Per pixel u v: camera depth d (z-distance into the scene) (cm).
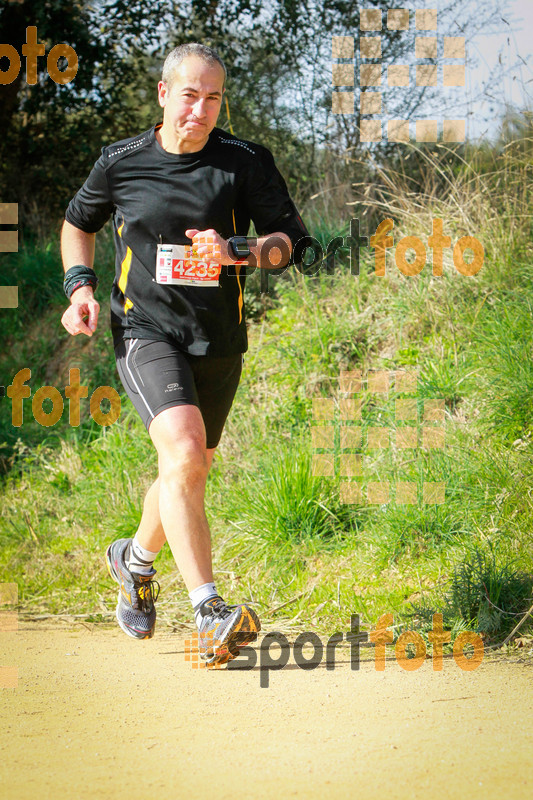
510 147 1791
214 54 813
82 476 1742
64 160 2664
